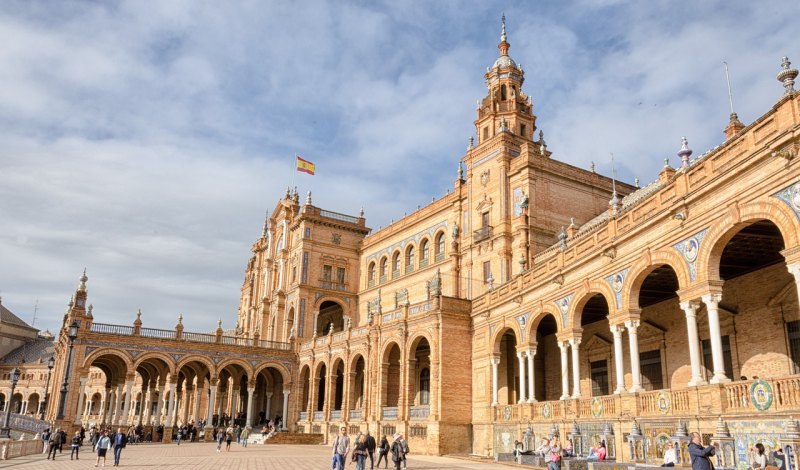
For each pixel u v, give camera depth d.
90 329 53.31
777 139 17.20
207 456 37.09
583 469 23.00
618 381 25.58
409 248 63.06
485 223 50.12
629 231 24.70
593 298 30.95
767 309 24.55
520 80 53.84
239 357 59.69
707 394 19.88
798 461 15.17
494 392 38.09
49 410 58.59
